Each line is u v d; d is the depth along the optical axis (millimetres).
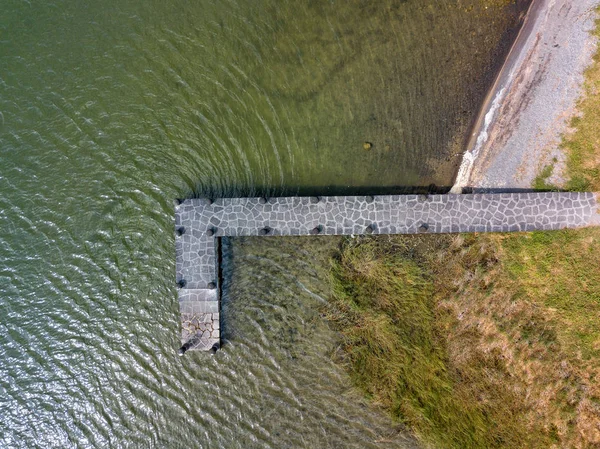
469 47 14648
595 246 13727
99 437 15312
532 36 14172
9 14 16125
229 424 15016
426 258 14719
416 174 15023
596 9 13703
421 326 14562
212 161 15586
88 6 15961
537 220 14047
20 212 15977
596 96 13664
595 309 13562
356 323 14797
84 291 15773
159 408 15266
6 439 15461
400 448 14438
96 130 15945
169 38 15766
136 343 15516
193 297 14867
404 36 14875
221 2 15555
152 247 15633
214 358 15234
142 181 15789
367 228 14398
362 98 15117
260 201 14773
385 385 14508
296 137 15352
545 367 13852
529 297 14094
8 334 15750
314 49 15234
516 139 14367
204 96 15648
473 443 13977
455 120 14805
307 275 15141
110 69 15930
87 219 15867
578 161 13867
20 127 16031
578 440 13461
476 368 14250
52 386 15586
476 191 14672
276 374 15078
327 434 14742
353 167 15188
